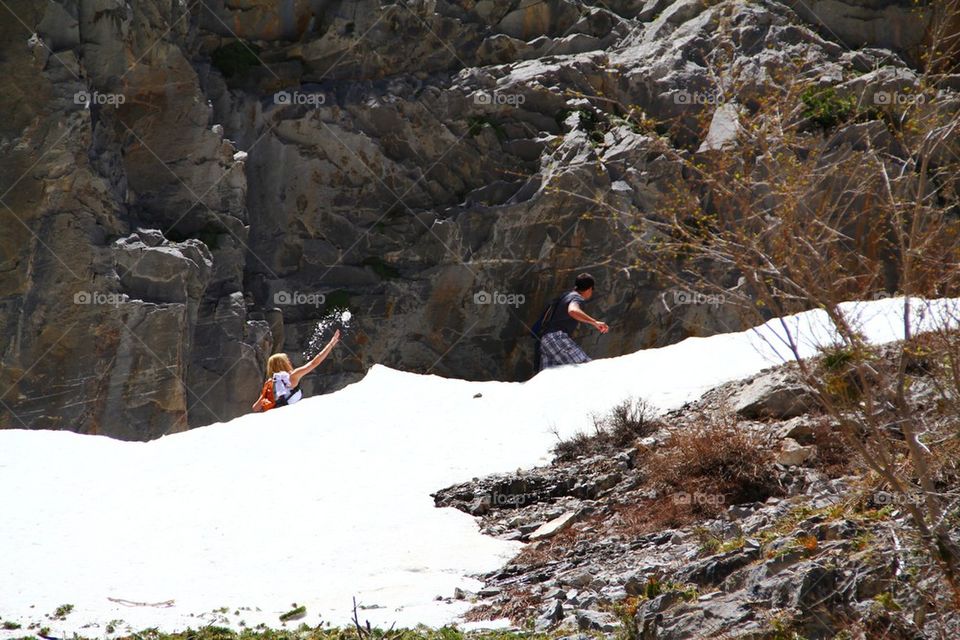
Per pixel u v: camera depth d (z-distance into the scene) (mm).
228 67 86438
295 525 29984
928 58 19125
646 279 77812
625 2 91125
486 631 21359
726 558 20406
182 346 76188
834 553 18234
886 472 17359
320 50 86875
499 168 84438
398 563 27125
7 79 75250
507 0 88125
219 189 82688
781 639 16516
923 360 18109
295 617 23500
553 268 80188
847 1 86062
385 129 85188
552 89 83750
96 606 24578
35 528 29875
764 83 19625
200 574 26797
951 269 17031
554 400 39312
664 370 40594
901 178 17734
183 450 36562
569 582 24094
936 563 16656
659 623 18297
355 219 85000
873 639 15812
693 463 29953
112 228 77500
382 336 82562
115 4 78250
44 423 73438
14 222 74375
